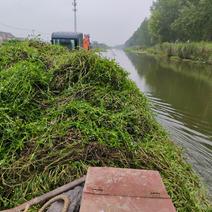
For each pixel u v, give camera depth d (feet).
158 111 25.07
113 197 5.41
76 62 13.08
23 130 9.69
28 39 20.03
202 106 27.66
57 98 11.53
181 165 11.30
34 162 8.64
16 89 11.13
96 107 11.13
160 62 92.84
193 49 97.71
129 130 10.81
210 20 118.83
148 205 5.24
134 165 9.16
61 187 7.48
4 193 8.19
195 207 8.79
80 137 9.36
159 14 176.04
